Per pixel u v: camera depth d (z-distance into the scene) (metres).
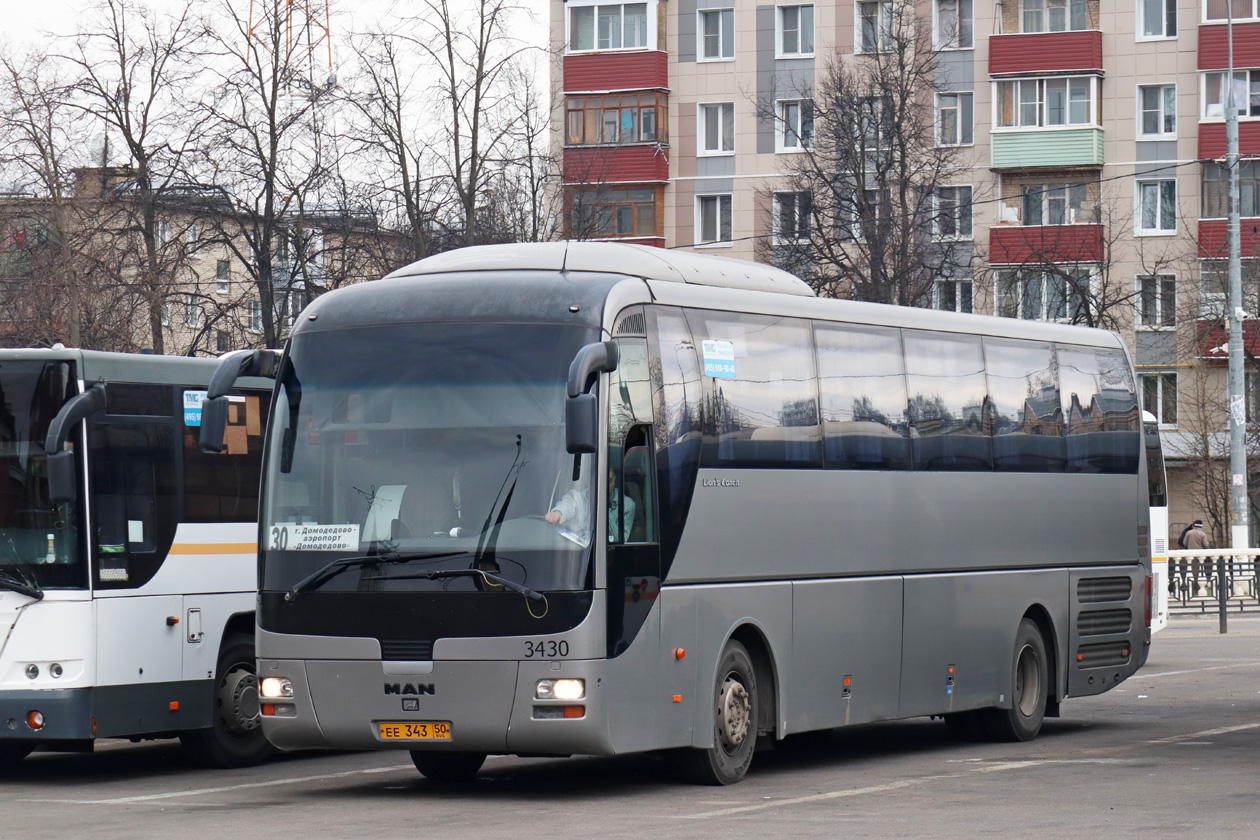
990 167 64.75
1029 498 19.09
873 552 16.62
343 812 13.31
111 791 15.25
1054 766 16.00
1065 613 19.67
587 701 13.11
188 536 16.50
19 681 15.38
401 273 15.03
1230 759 16.17
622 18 68.06
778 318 15.75
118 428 15.92
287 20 40.81
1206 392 60.44
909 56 55.59
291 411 14.14
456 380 13.70
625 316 13.94
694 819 12.55
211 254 43.12
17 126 39.00
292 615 13.76
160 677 16.14
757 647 15.27
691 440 14.42
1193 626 37.03
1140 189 63.88
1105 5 64.25
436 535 13.45
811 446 15.91
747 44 67.06
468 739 13.27
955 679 17.72
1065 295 59.25
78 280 37.81
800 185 55.66
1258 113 62.81
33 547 15.49
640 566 13.70
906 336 17.47
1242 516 44.53
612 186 67.69
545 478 13.34
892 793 14.12
